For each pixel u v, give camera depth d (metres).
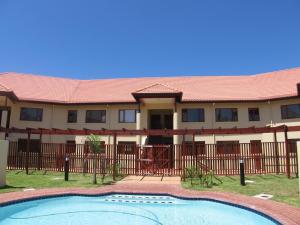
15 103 30.19
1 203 12.48
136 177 21.78
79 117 31.47
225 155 23.53
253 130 21.98
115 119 30.89
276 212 10.94
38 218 11.70
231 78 35.56
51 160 25.36
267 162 24.48
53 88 34.31
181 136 29.02
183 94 31.14
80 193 15.07
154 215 12.12
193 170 20.39
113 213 12.44
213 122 29.75
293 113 27.80
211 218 11.60
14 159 25.94
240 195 14.47
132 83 35.53
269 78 33.44
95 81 37.62
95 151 19.09
